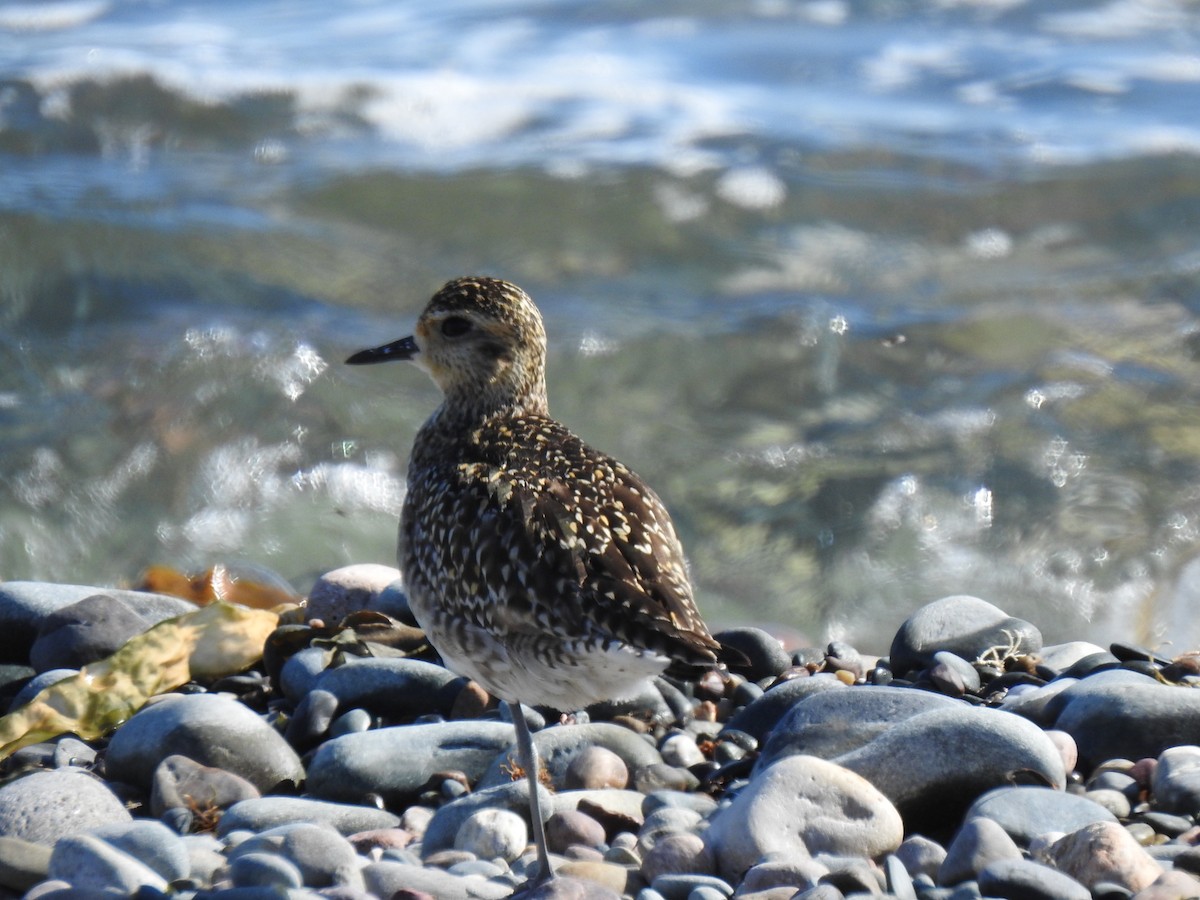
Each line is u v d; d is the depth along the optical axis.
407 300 19.31
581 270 20.66
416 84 27.73
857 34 32.66
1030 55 31.27
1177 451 15.23
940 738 6.49
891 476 15.10
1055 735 6.84
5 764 7.49
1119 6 34.44
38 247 19.77
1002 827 5.99
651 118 26.92
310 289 19.33
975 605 8.67
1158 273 19.86
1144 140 25.88
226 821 6.55
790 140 25.67
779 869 5.68
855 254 21.27
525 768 6.15
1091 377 16.75
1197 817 6.26
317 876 5.84
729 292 19.77
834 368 17.30
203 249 20.20
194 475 15.43
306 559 14.49
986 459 15.30
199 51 29.33
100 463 15.50
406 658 8.25
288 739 7.61
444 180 23.23
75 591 9.34
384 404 16.45
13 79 26.09
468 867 6.12
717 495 15.04
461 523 6.20
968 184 23.80
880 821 6.09
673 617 5.67
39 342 17.61
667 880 5.82
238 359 17.17
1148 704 6.90
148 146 24.69
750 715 7.58
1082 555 13.84
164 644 8.41
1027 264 20.72
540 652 5.90
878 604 13.59
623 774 7.05
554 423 7.00
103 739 7.86
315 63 29.00
